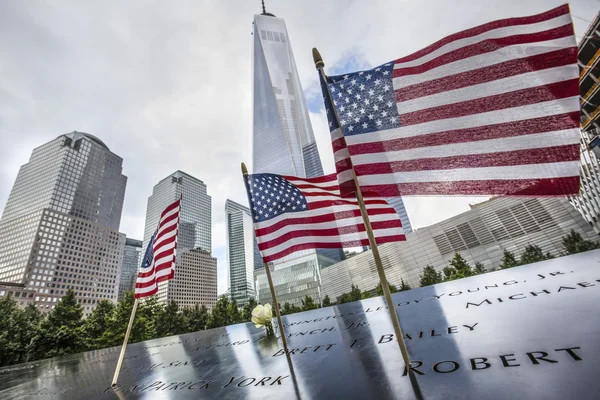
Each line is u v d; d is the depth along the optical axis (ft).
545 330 9.62
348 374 9.79
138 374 18.35
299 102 538.88
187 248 571.69
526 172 12.12
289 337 20.20
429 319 15.28
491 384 6.80
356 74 16.15
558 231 176.76
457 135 13.57
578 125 11.82
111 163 541.34
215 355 19.71
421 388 7.43
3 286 319.27
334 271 266.57
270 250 19.74
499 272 26.35
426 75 14.92
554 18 13.19
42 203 416.46
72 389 17.19
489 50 13.99
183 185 649.61
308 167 480.23
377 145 14.60
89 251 430.20
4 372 33.76
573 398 5.54
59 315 108.37
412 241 227.61
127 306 124.98
